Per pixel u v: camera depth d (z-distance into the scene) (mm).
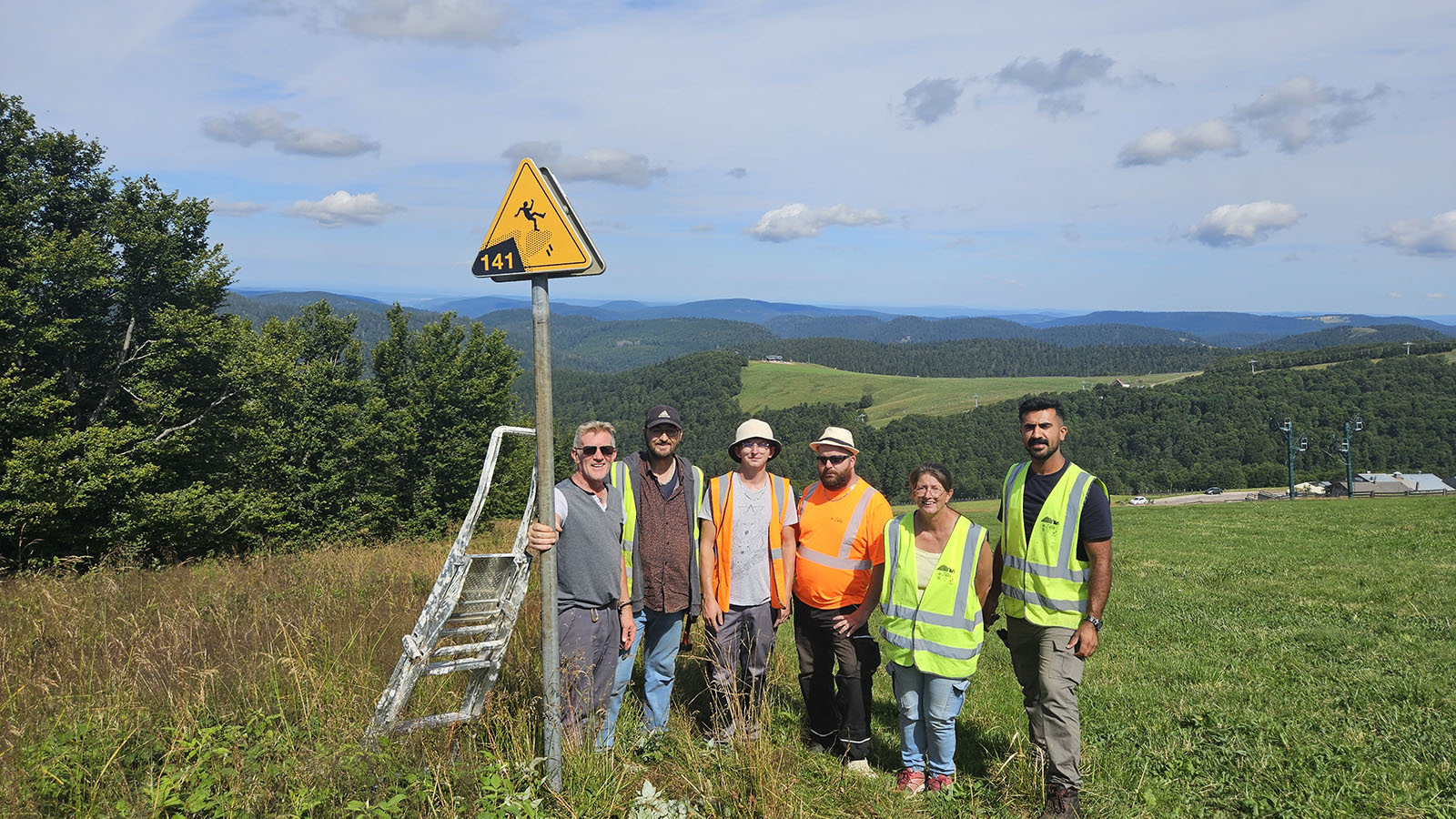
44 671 4371
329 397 39344
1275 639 8258
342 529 36875
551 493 3473
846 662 4488
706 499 4688
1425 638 8023
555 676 3531
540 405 3439
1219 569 13812
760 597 4641
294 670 4109
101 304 25609
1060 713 4012
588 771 3650
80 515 22797
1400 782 4332
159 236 26500
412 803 3129
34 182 25203
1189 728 5387
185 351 25844
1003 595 4367
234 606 6750
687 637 4844
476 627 3707
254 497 28375
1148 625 9305
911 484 4262
